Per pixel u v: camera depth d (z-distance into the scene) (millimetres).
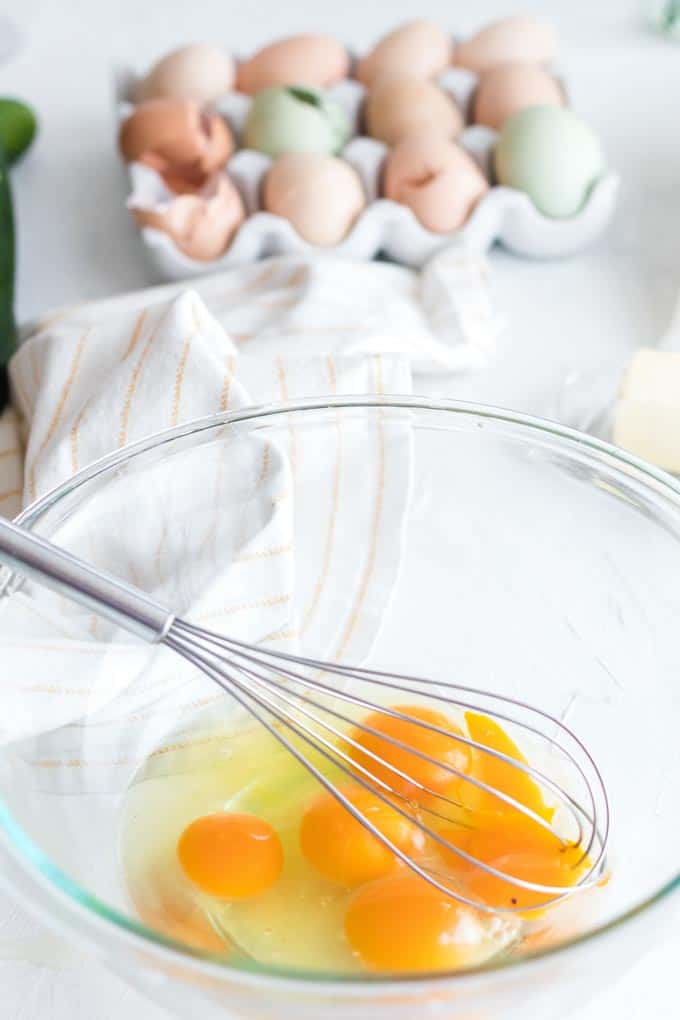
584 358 709
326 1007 375
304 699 496
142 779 519
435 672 556
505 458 559
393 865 501
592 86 879
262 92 792
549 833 504
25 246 789
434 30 846
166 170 780
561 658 555
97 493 529
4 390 655
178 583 545
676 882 400
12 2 975
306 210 739
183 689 532
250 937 491
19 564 449
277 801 520
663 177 814
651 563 539
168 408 575
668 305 740
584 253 772
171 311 588
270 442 545
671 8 913
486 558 574
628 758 528
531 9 958
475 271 723
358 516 566
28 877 419
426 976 372
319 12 970
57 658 510
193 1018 443
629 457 535
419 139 752
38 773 493
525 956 379
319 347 667
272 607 551
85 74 913
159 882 500
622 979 508
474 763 525
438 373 696
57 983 513
